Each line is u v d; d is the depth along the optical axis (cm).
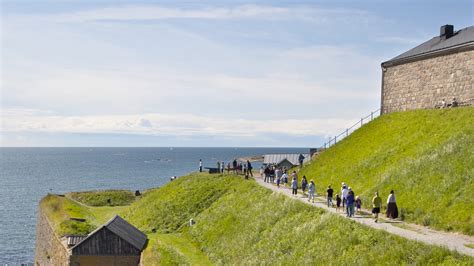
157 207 5950
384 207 3434
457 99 4475
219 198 5538
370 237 2722
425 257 2267
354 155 4912
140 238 4375
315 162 5519
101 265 4044
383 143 4647
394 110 5359
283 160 6788
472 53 4338
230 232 4359
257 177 6212
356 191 4009
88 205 7644
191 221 5162
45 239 5653
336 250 2802
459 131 3747
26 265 6531
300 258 3017
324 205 3850
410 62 5141
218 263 3847
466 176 3048
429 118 4475
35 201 11988
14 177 18762
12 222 9225
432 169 3409
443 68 4678
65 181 16850
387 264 2378
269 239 3641
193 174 6794
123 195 8294
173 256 3962
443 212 2891
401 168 3769
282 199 4281
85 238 4075
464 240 2508
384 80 5538
